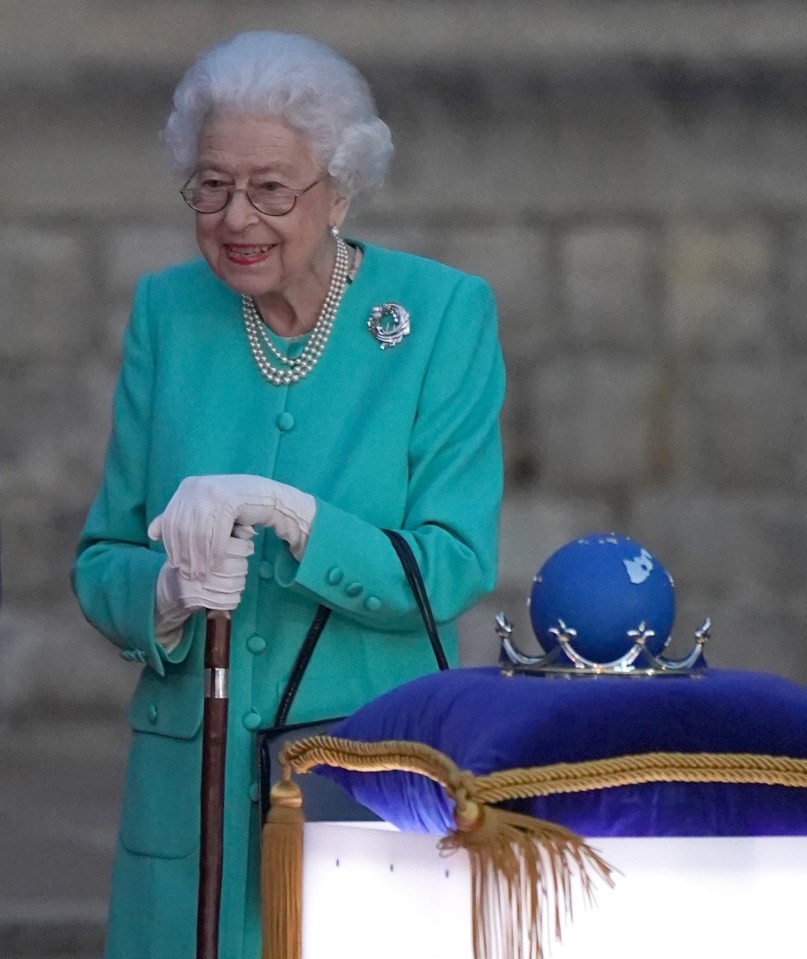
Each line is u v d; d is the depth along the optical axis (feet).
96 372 100.42
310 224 37.09
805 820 27.07
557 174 99.60
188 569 35.29
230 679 37.42
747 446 100.48
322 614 37.42
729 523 100.01
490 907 25.29
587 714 26.53
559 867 25.76
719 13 97.55
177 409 38.96
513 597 98.89
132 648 37.73
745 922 26.61
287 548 37.06
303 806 34.83
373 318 39.01
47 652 99.25
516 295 99.96
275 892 30.22
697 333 100.48
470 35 97.35
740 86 98.63
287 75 36.63
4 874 71.31
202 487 35.53
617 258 99.96
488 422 38.99
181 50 97.91
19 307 100.12
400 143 98.99
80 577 39.22
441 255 99.76
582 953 26.14
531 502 99.91
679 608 99.96
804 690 27.99
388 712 29.30
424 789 27.71
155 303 40.32
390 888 28.32
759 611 99.76
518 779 25.72
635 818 26.61
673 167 99.66
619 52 97.81
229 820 36.86
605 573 29.30
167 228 100.42
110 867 72.74
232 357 39.11
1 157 99.35
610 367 100.32
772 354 100.48
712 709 26.91
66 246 100.17
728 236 100.22
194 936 36.78
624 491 100.32
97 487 100.53
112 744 98.89
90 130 99.40
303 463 38.06
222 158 36.55
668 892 26.48
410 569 36.50
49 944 66.23
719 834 26.91
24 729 98.89
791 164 99.45
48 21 97.55
